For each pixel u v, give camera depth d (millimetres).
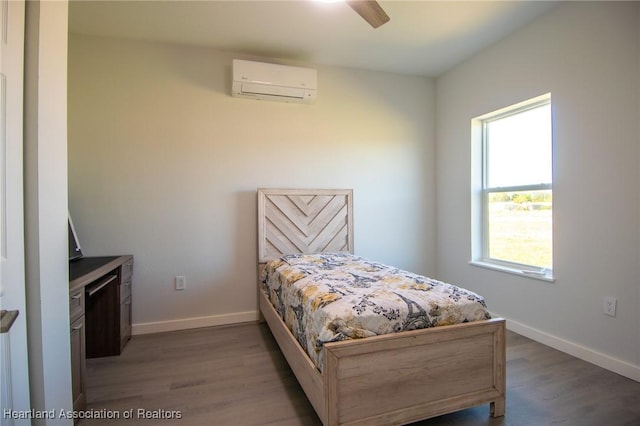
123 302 2623
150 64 2975
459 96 3537
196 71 3090
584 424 1658
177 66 3041
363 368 1461
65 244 1509
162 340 2777
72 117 2809
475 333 1664
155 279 2992
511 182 3105
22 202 1268
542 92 2639
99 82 2861
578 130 2383
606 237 2223
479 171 3434
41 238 1328
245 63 3006
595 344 2289
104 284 2156
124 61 2914
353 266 2557
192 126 3082
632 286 2086
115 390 1990
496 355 1715
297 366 1806
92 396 1926
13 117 1216
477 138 3414
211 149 3135
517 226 3029
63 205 1498
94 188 2854
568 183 2455
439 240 3893
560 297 2525
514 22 2723
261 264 3188
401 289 1854
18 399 1216
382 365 1493
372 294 1740
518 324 2879
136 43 2941
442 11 2557
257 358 2428
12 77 1211
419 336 1549
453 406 1624
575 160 2404
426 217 3906
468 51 3230
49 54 1392
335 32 2852
